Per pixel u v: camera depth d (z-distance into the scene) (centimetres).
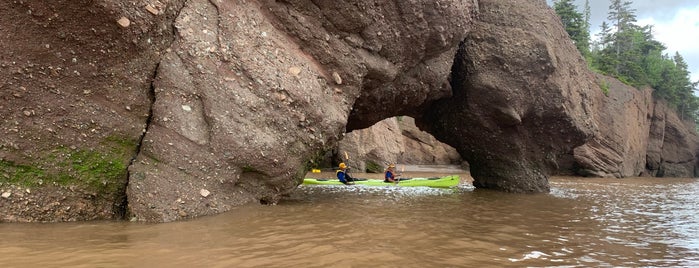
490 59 1252
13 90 563
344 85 862
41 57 566
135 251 465
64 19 554
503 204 1054
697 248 616
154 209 618
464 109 1323
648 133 4388
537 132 1386
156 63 654
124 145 635
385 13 880
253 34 734
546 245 602
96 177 619
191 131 659
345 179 1608
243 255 466
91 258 436
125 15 580
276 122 723
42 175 591
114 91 622
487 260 502
